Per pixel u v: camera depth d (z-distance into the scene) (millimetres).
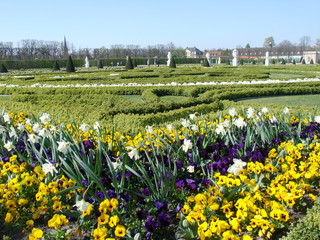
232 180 3846
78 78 22094
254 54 102875
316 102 12539
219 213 3730
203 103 10961
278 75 26516
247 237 3045
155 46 99250
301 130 6344
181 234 3357
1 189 4047
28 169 4820
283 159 4699
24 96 13375
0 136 5820
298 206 3990
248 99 13422
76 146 4648
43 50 80312
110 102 11070
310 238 3066
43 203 3818
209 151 5113
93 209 3818
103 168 4520
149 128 5176
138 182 4539
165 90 15219
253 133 5562
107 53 93125
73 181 4125
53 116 8922
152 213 3770
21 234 3762
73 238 3590
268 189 3947
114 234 3398
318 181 4590
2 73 41062
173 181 4047
